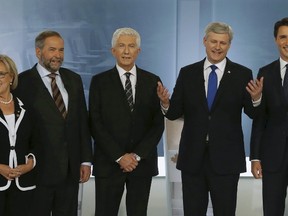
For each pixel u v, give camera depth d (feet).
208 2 23.47
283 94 13.30
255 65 23.80
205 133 13.25
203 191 13.53
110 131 13.70
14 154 12.32
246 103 13.25
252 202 20.27
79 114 13.61
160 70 23.66
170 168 16.15
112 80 13.79
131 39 13.58
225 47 13.07
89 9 23.30
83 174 13.76
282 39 13.17
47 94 13.14
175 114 13.69
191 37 23.49
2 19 23.06
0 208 12.25
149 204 19.85
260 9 23.58
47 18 23.18
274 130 13.44
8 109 12.42
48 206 13.29
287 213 17.75
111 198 13.82
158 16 23.52
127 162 13.37
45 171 13.05
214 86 13.35
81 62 23.48
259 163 13.71
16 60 23.17
